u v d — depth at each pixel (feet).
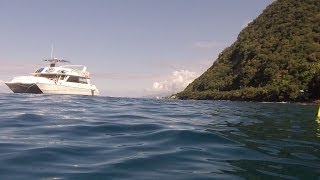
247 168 20.80
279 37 301.22
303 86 200.95
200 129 34.45
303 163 22.24
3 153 22.18
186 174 19.24
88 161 21.16
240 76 274.98
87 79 159.74
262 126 40.42
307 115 62.08
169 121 40.68
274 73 241.35
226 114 56.90
